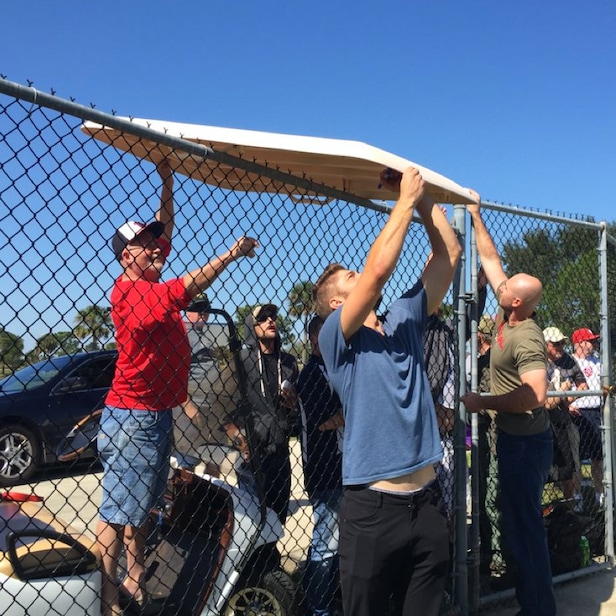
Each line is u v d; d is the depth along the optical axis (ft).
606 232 16.12
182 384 8.82
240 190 10.29
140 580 8.91
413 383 7.73
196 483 10.56
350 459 7.55
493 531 14.38
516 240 14.21
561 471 15.11
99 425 8.75
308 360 10.79
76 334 6.91
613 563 15.33
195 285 8.31
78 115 6.98
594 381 18.37
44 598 7.07
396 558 7.39
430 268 8.65
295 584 10.21
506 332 11.98
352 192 10.79
